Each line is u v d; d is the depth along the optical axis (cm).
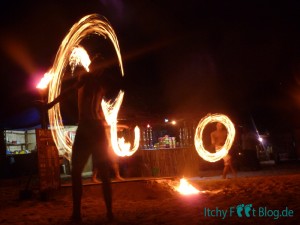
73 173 515
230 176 1237
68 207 667
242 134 1516
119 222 493
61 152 1004
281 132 1919
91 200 729
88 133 513
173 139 1295
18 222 544
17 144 2038
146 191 780
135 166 1201
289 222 438
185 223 464
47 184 755
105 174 514
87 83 527
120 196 758
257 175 1210
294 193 676
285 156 1902
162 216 519
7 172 1783
